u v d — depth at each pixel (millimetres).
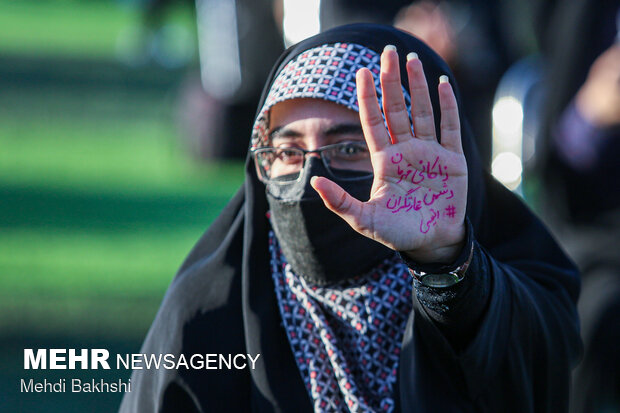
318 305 4652
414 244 3977
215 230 5012
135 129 22891
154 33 32781
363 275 4645
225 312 4723
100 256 12688
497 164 9984
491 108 10320
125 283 11570
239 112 14625
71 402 8688
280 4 13273
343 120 4578
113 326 10148
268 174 4766
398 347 4566
